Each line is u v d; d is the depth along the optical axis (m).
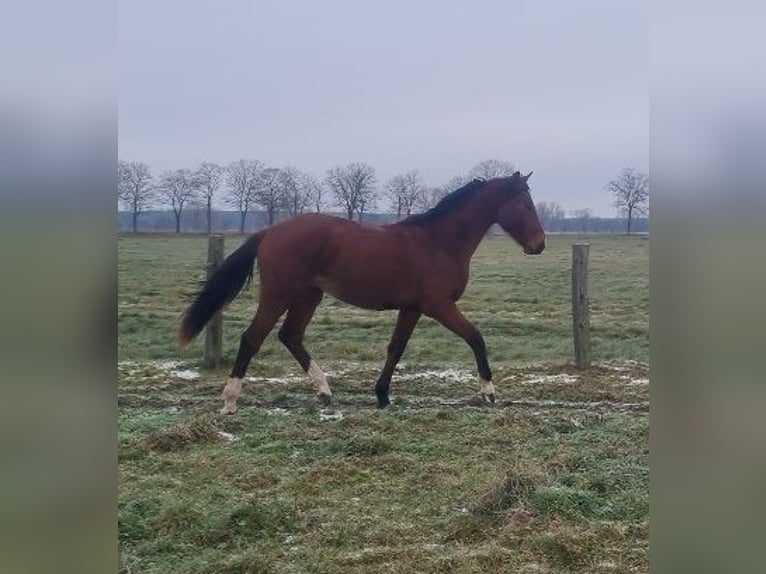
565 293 16.03
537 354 9.23
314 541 3.54
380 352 9.22
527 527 3.67
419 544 3.54
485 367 6.55
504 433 5.43
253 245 6.39
